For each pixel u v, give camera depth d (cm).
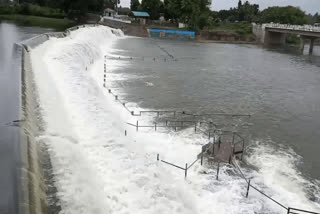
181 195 1345
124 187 1230
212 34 9712
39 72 2292
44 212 928
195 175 1534
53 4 9850
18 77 1848
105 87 2981
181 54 5909
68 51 3184
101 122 1753
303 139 2130
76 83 2344
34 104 1703
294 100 3066
